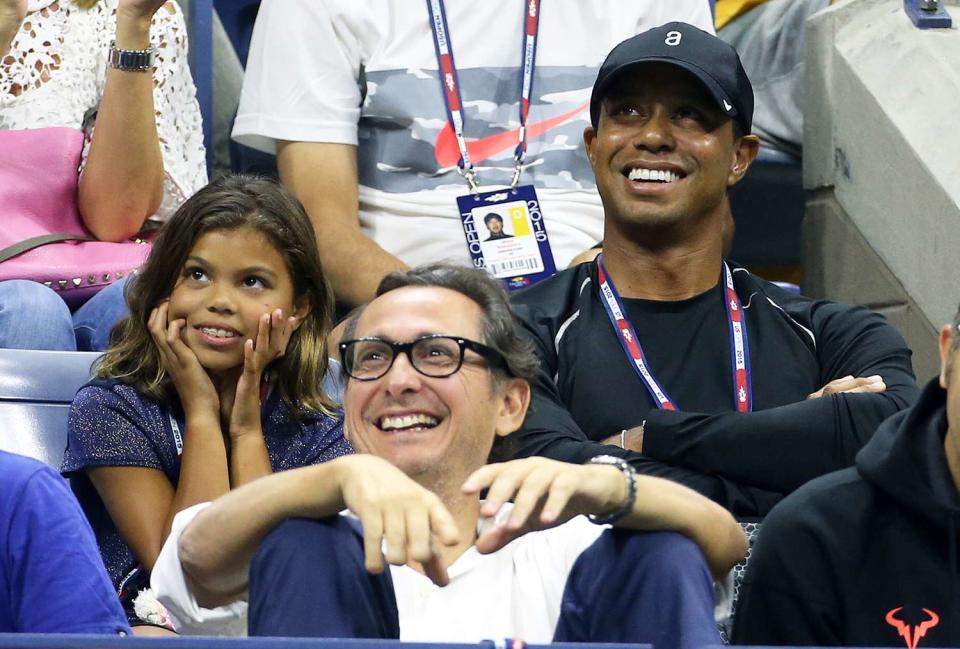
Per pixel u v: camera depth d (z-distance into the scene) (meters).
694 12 13.01
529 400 7.80
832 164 13.69
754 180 14.88
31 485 6.63
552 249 12.19
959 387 6.73
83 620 6.50
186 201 9.48
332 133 12.28
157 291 9.36
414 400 7.34
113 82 10.94
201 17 13.62
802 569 7.14
